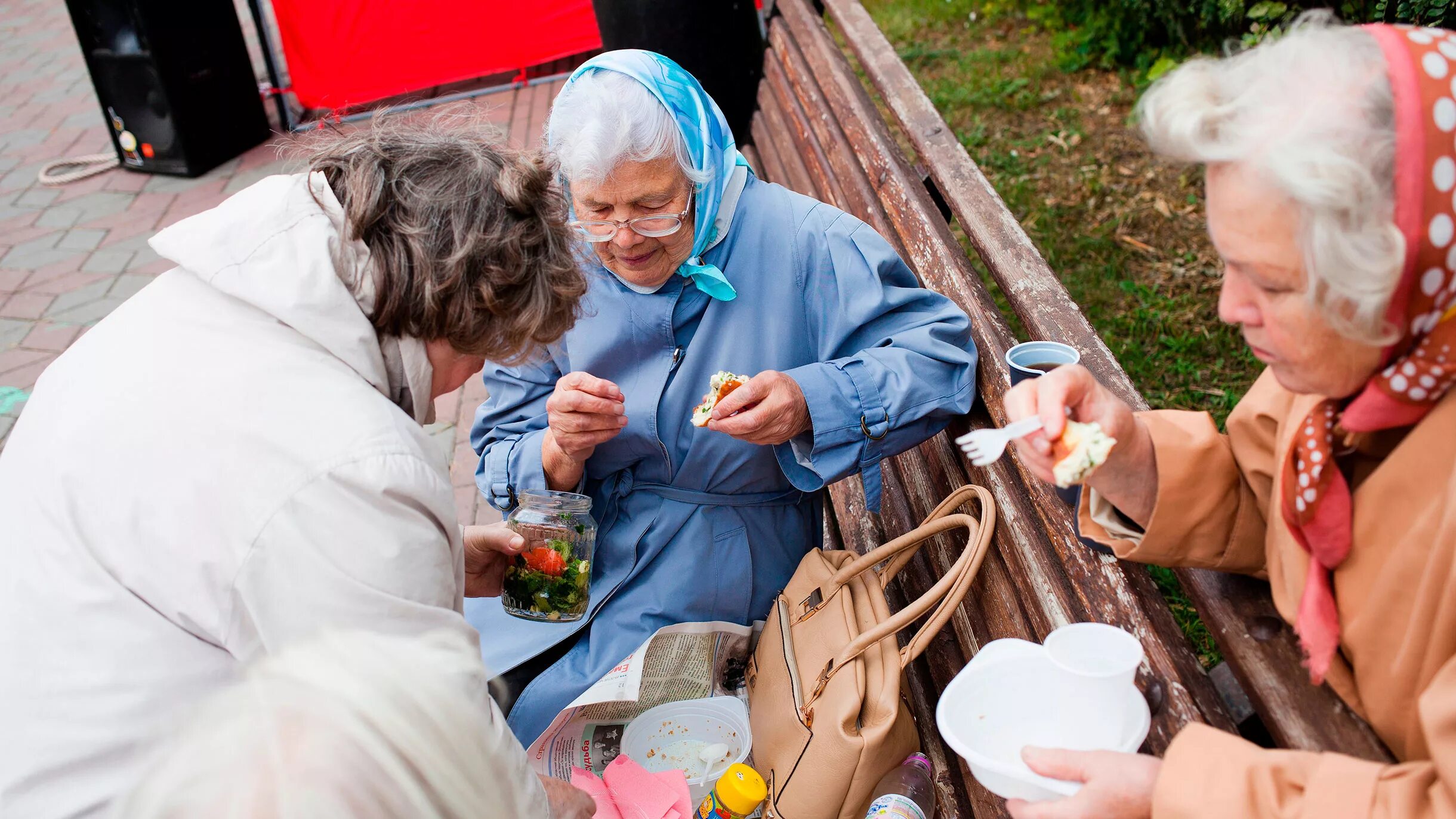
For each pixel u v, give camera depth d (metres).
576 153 1.84
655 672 2.14
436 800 1.01
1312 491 1.13
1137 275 3.82
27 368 4.55
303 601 1.23
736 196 2.04
